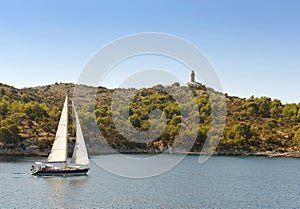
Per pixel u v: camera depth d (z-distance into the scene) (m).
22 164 101.25
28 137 133.50
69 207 54.66
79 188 68.75
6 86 187.62
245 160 144.62
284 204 62.03
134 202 59.09
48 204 56.06
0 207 53.69
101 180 77.56
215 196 66.94
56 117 150.25
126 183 75.75
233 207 58.53
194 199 63.41
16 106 153.75
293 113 194.50
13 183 72.00
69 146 123.69
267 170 115.75
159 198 62.94
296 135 171.62
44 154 127.25
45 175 79.38
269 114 198.38
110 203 57.88
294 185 84.62
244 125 170.50
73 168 82.25
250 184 84.38
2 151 126.06
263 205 60.84
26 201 57.53
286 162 141.50
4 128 127.88
